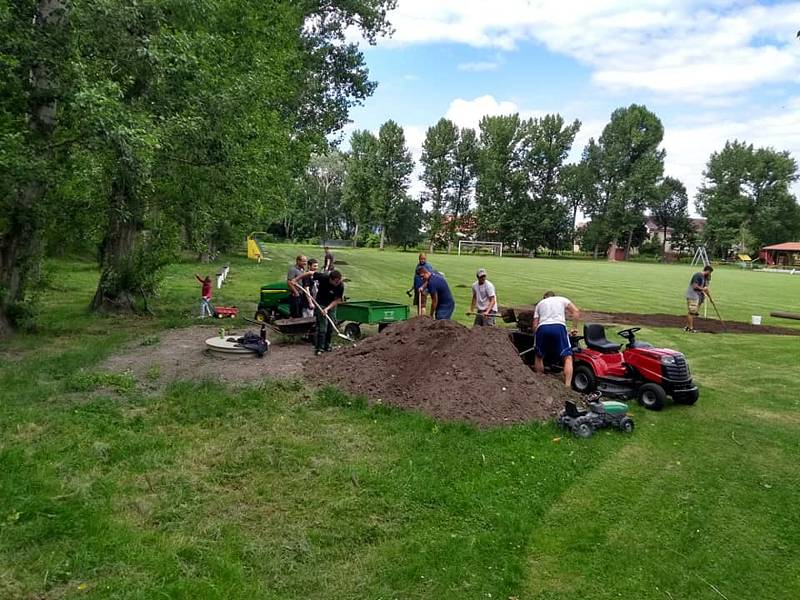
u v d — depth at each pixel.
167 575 3.79
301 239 102.38
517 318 10.62
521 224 90.12
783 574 4.24
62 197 12.66
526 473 5.73
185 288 21.83
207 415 7.06
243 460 5.77
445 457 5.97
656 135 89.00
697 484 5.73
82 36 10.35
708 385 9.88
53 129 10.93
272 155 17.66
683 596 3.95
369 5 28.34
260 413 7.22
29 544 4.05
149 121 10.25
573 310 8.96
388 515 4.81
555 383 8.41
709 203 95.12
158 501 4.86
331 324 10.53
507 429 6.83
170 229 16.27
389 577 3.98
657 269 57.88
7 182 9.68
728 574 4.21
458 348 8.31
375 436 6.55
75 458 5.56
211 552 4.12
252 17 16.17
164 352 10.41
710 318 18.47
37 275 12.37
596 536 4.65
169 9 11.91
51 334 11.84
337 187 105.50
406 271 36.12
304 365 9.53
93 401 7.33
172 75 11.52
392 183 87.81
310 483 5.32
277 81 17.20
